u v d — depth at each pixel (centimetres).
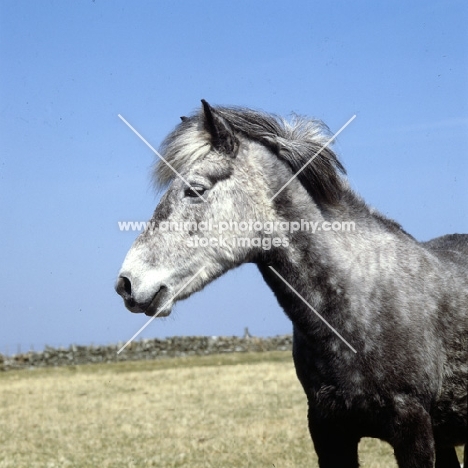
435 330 527
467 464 601
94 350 2905
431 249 598
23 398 1841
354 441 536
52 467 979
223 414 1438
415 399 510
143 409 1575
